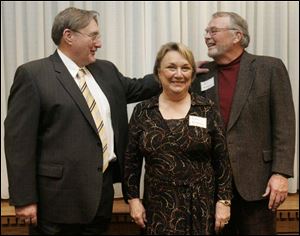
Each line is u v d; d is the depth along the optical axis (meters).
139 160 2.17
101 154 2.07
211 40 2.27
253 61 2.27
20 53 2.86
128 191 2.15
